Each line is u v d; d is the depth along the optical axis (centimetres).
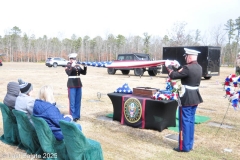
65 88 1066
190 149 382
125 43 5038
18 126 350
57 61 2895
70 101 532
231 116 596
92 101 774
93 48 5416
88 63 514
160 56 4153
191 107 364
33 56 5606
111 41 5147
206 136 452
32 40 5753
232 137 447
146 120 474
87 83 1274
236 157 361
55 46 5728
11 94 372
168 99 451
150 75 1792
